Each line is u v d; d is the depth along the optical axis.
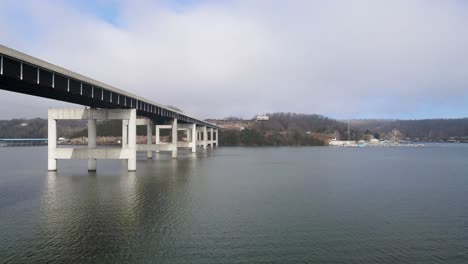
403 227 36.97
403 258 28.80
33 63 46.19
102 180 66.56
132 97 78.38
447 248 31.00
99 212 41.56
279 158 137.50
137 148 119.38
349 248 30.80
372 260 28.33
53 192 53.94
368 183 67.00
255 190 57.34
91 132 78.50
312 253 29.62
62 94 59.25
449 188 61.41
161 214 40.84
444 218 40.56
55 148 78.75
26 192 54.00
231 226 36.53
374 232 35.19
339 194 54.62
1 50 40.34
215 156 141.38
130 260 27.89
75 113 76.56
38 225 36.44
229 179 70.19
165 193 53.47
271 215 41.03
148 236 33.25
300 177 75.25
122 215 40.25
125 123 105.06
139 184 61.88
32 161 116.06
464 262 28.08
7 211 42.03
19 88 53.03
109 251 29.59
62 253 29.09
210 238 32.88
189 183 63.56
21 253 29.03
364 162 120.38
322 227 36.62
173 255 28.95
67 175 74.00
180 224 37.03
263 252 29.73
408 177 77.12
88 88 61.78
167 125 146.75
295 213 42.09
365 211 43.50
